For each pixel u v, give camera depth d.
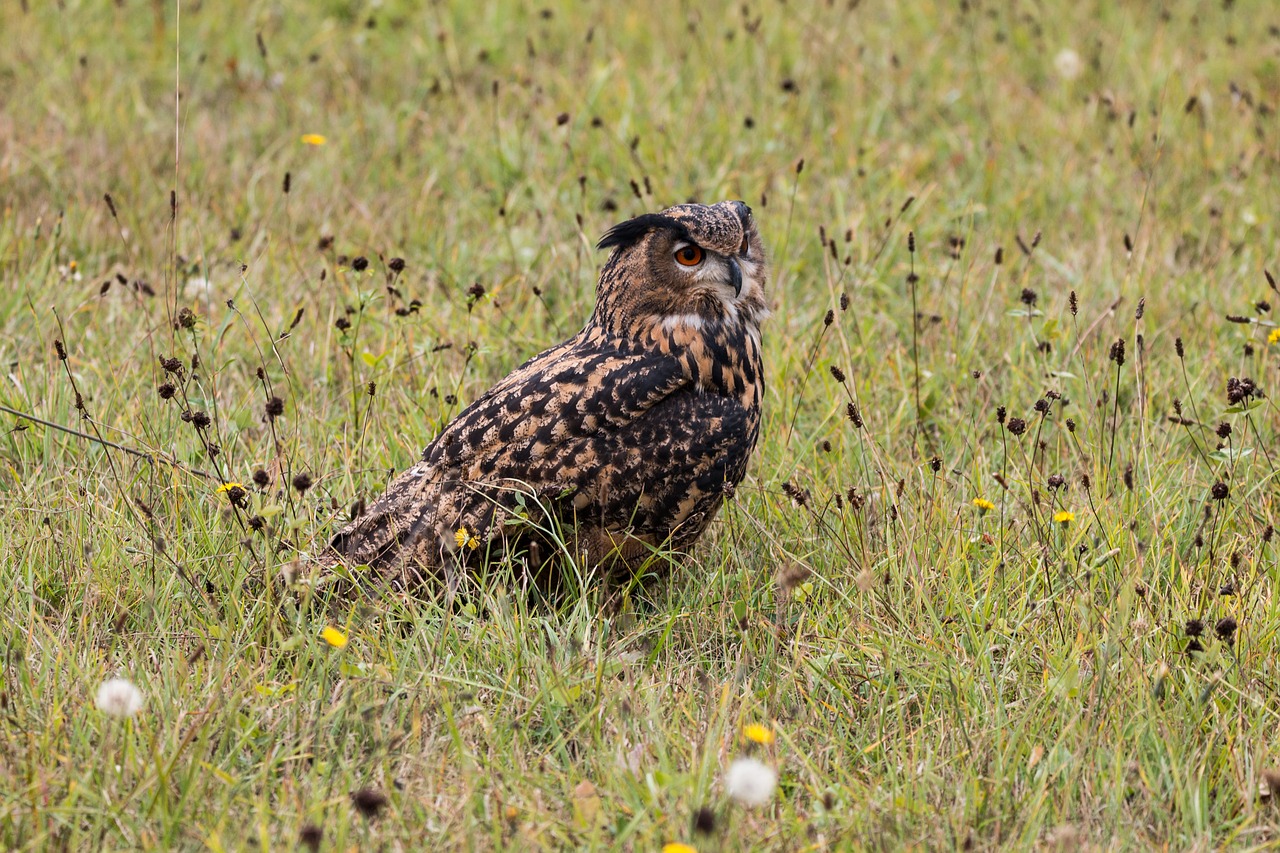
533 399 9.65
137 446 11.12
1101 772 8.16
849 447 11.61
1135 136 17.34
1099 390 12.44
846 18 20.88
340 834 7.25
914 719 8.95
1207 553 10.05
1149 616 9.30
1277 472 10.95
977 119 18.39
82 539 9.95
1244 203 16.17
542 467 9.55
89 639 9.14
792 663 9.27
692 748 8.19
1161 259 14.76
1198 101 17.97
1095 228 15.69
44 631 8.95
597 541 9.74
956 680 8.88
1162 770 8.15
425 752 8.26
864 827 7.78
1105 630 9.26
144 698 8.47
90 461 11.17
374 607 9.19
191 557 9.89
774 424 11.84
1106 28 21.09
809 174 16.67
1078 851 7.65
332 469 11.05
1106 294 14.03
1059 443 11.58
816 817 7.81
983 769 8.35
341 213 15.68
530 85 18.55
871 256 14.55
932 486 10.95
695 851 7.16
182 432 11.50
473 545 9.48
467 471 9.68
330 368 12.60
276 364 12.75
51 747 8.05
